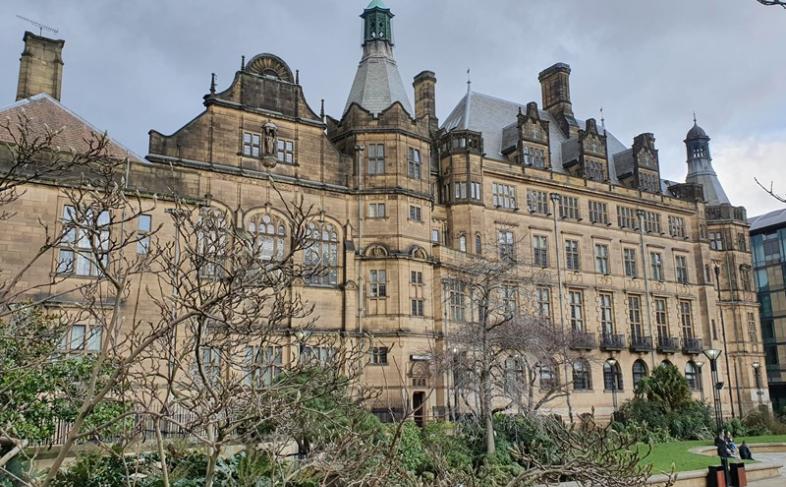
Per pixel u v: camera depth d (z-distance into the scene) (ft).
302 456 56.90
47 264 96.22
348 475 38.60
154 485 51.26
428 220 143.02
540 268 173.58
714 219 242.17
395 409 122.11
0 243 94.07
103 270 28.68
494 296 140.87
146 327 96.94
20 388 50.11
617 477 41.04
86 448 59.26
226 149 124.47
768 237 270.46
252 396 34.30
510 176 177.88
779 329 261.85
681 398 163.63
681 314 209.15
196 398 34.01
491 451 94.84
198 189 118.62
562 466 40.98
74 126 113.19
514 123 193.36
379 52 156.56
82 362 55.62
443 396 130.62
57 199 98.48
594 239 192.85
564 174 190.08
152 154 116.78
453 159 168.25
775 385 262.06
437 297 140.56
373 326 131.13
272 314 34.65
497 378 120.26
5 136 100.37
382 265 134.10
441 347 135.74
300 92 135.54
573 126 208.23
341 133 144.56
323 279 129.29
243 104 127.44
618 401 182.70
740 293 234.99
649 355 195.83
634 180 208.44
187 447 61.46
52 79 124.77
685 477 90.63
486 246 164.14
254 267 44.32
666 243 210.79
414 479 45.57
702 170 257.75
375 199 137.39
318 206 132.05
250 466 49.32
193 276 94.32
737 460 114.52
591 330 185.16
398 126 141.28
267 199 126.52
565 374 171.63
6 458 34.19
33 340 51.03
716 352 136.36
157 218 105.60
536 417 100.37
